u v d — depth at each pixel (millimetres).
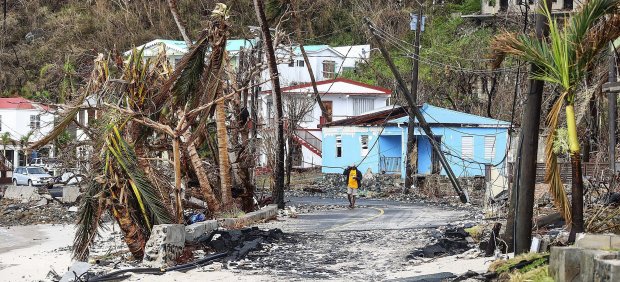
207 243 21641
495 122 55094
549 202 27547
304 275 17859
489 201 32031
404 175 55062
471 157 55156
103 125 21938
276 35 37219
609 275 10625
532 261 15023
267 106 61906
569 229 18484
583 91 18797
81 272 18219
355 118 62312
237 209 31156
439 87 67000
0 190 59000
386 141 59875
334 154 62406
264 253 21453
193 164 29797
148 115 23406
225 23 23531
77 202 47125
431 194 49688
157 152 30625
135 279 17828
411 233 26391
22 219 42344
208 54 24734
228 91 33031
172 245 19656
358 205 43125
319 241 24281
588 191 25094
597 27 15945
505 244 18266
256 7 35250
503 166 37219
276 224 30688
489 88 65500
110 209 21078
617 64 24750
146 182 21062
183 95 23609
